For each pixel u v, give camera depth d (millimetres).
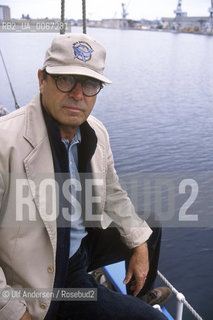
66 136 1520
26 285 1391
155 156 33031
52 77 1383
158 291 2355
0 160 1292
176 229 17766
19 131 1351
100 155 1665
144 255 1826
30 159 1328
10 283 1423
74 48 1363
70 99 1397
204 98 70125
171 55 151875
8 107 39719
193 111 57438
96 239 1852
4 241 1365
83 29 2871
